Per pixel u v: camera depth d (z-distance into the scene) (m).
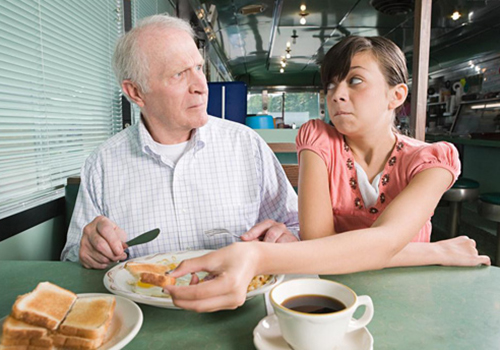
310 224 0.85
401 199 0.71
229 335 0.55
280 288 0.52
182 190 1.19
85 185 1.21
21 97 1.44
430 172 0.77
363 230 0.62
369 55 0.77
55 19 1.69
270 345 0.49
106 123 2.29
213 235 1.13
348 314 0.45
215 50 5.32
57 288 0.57
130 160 1.21
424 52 1.97
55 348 0.48
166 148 1.21
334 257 0.57
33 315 0.48
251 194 1.25
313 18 4.77
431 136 5.44
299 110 10.34
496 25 5.02
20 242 1.39
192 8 3.37
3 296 0.70
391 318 0.59
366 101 0.78
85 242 0.85
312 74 9.80
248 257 0.51
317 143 0.95
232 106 2.53
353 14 4.63
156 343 0.53
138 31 1.07
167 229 1.18
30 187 1.50
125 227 1.18
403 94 0.82
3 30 1.34
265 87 10.15
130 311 0.56
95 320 0.50
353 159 0.93
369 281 0.73
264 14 4.58
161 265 0.75
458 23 4.95
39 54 1.56
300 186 0.92
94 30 2.11
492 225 3.44
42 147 1.58
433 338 0.53
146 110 1.15
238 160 1.25
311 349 0.45
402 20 4.90
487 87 5.67
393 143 0.90
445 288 0.70
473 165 4.44
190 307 0.48
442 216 3.94
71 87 1.84
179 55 1.04
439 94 6.79
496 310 0.61
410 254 0.80
